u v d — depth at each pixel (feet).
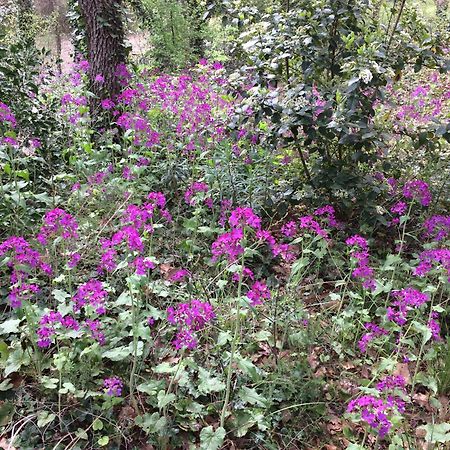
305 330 5.76
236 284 6.61
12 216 6.60
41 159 7.51
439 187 7.97
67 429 4.68
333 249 7.27
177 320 4.52
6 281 6.26
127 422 4.80
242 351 5.59
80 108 8.30
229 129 8.10
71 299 5.30
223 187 7.98
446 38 7.98
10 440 4.58
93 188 7.76
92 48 9.96
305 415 5.03
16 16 15.44
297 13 7.61
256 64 7.65
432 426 4.51
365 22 7.84
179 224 7.73
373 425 4.03
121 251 6.84
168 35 19.11
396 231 7.82
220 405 4.98
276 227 8.00
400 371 5.53
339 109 7.07
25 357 5.01
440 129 7.13
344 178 7.46
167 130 9.20
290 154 8.46
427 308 6.30
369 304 6.49
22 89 8.75
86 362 4.99
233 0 8.96
